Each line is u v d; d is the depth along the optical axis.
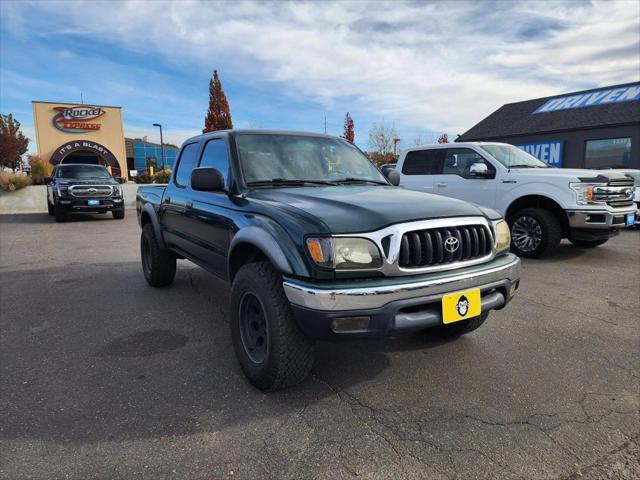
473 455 2.21
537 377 3.03
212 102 32.03
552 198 6.79
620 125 18.67
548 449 2.26
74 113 29.20
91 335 3.84
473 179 7.80
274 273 2.72
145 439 2.34
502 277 2.88
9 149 27.42
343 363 3.25
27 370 3.16
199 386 2.92
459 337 3.74
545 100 24.72
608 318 4.22
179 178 4.74
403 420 2.52
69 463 2.15
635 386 2.91
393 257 2.49
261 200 3.10
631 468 2.12
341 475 2.07
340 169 3.93
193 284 5.60
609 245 8.30
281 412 2.61
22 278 5.98
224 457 2.20
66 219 13.65
